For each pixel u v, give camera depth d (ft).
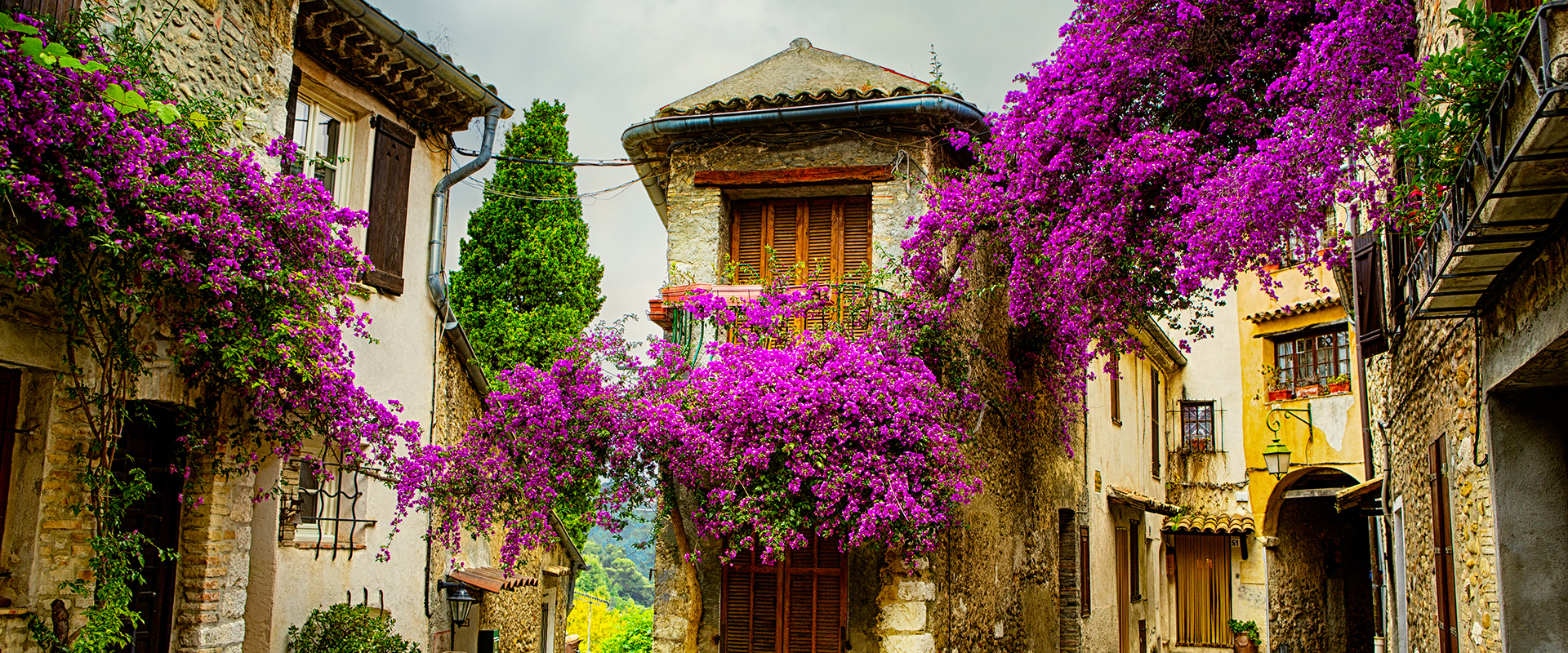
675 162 33.60
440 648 31.65
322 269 19.70
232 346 18.22
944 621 29.48
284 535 24.59
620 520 26.30
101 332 17.92
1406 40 20.74
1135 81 26.73
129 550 18.04
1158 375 63.16
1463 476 18.57
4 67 14.87
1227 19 25.89
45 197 14.90
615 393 26.58
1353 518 69.62
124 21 17.93
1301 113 21.18
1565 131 10.97
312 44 26.25
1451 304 16.48
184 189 16.65
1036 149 27.76
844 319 30.22
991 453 33.73
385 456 23.29
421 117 30.60
